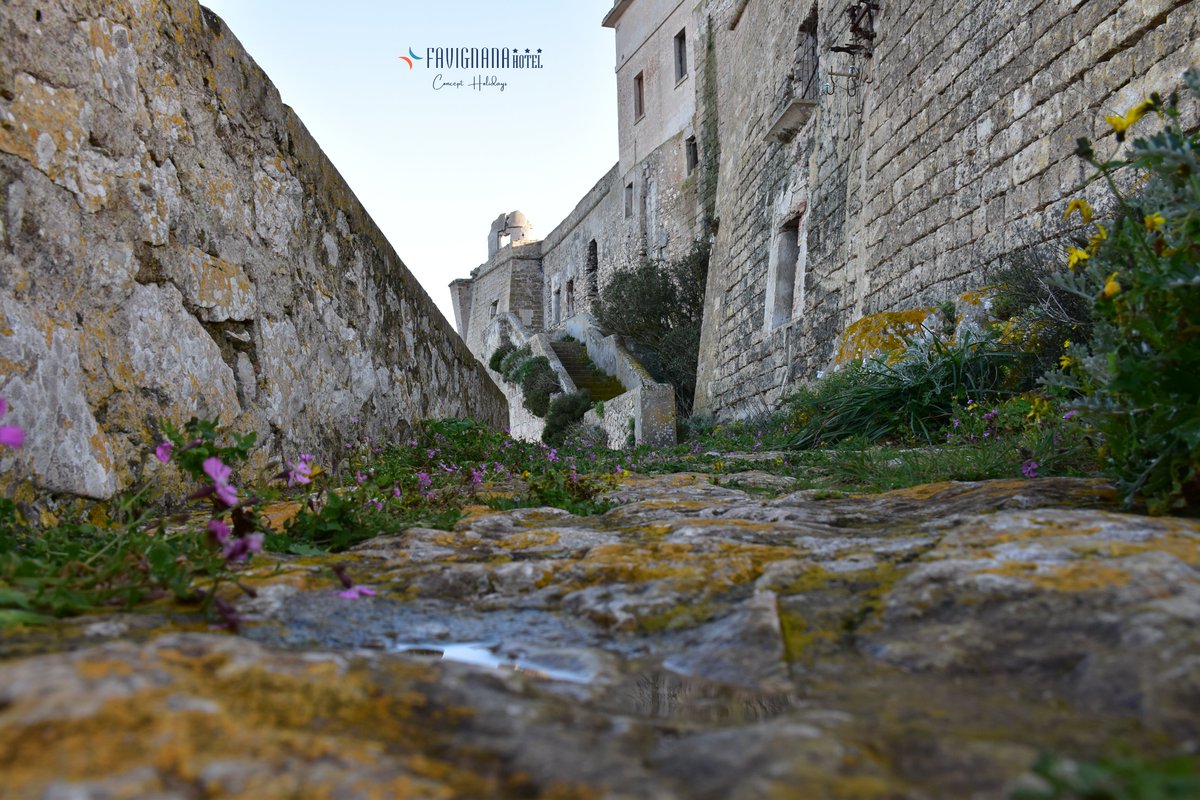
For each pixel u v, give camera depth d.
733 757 0.84
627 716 1.03
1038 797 0.70
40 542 1.96
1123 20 6.01
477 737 0.91
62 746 0.79
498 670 1.16
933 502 2.76
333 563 2.06
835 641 1.33
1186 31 5.45
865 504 2.85
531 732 0.92
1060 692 1.05
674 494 3.92
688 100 23.38
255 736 0.84
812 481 4.38
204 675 0.99
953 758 0.84
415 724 0.94
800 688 1.14
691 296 21.89
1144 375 1.98
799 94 13.62
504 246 42.97
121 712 0.85
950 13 8.50
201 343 3.55
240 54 4.11
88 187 2.85
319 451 4.79
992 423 5.19
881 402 7.29
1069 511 1.90
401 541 2.34
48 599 1.50
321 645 1.41
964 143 8.22
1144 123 5.79
